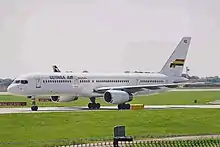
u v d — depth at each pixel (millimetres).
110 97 141625
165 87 154625
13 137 79000
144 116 114250
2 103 171750
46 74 141875
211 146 65750
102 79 150125
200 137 75250
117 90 144875
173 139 71750
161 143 66500
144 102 193500
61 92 143375
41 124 98000
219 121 102812
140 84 156875
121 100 141625
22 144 69812
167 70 163625
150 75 159375
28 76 139250
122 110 137375
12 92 138750
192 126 94688
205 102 190875
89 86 147750
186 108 145250
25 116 113750
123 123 99812
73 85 144875
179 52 164875
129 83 154875
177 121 102812
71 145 67062
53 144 68688
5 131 86875
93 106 151500
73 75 145750
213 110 132625
